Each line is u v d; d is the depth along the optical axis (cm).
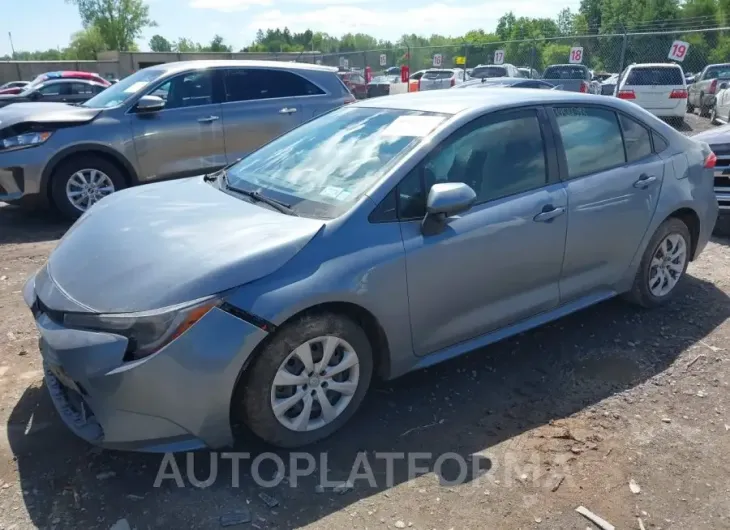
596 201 384
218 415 266
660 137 436
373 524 255
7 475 280
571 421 326
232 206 330
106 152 705
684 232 451
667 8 5269
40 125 675
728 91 1673
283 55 3547
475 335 350
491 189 345
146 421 259
